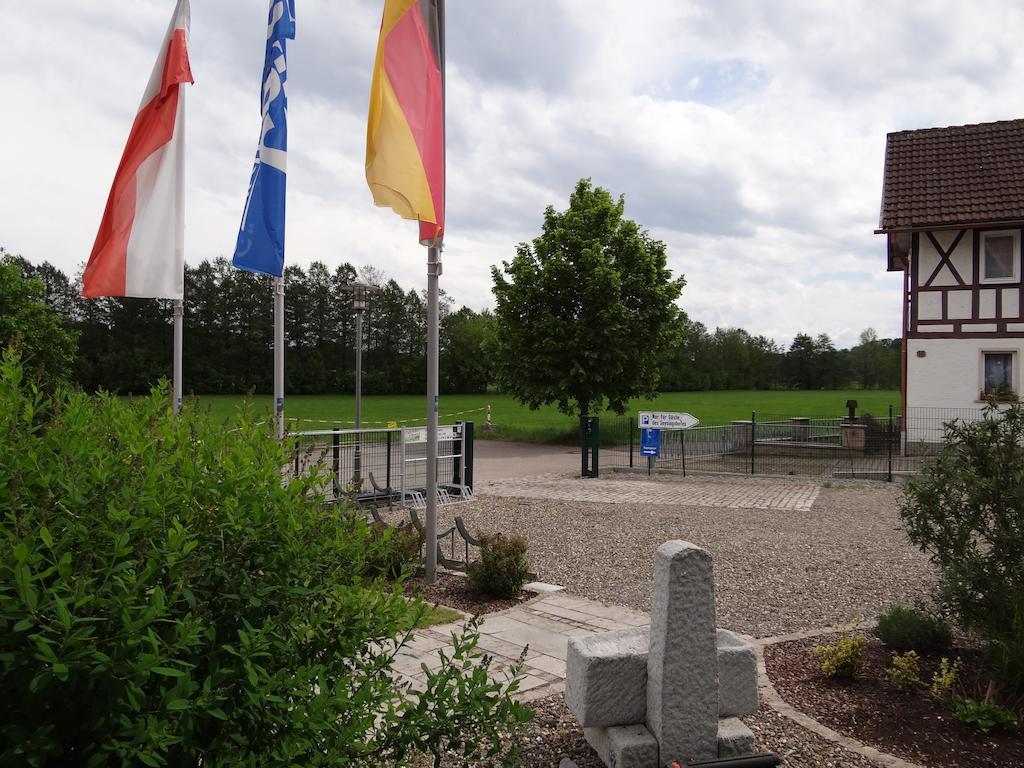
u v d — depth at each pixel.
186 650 2.02
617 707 3.71
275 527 2.45
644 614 7.02
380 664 2.59
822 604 7.39
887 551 9.95
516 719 2.79
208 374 67.38
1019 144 22.50
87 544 2.04
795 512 13.41
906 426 21.72
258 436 2.87
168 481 2.30
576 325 26.97
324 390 73.25
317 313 76.62
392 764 2.83
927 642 5.48
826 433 24.80
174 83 9.00
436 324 8.01
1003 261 20.97
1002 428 4.99
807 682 5.05
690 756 3.57
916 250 21.73
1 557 1.83
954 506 5.01
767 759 3.53
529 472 20.50
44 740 1.83
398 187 7.00
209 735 2.20
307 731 2.23
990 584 4.79
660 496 15.48
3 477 2.06
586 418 19.27
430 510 8.05
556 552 9.91
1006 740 4.17
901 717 4.47
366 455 14.63
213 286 69.31
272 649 2.31
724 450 24.67
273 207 8.59
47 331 37.34
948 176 22.30
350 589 2.60
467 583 7.91
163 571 2.11
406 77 7.18
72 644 1.76
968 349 21.17
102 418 2.86
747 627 6.62
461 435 14.95
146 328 66.44
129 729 1.85
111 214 8.98
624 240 28.02
